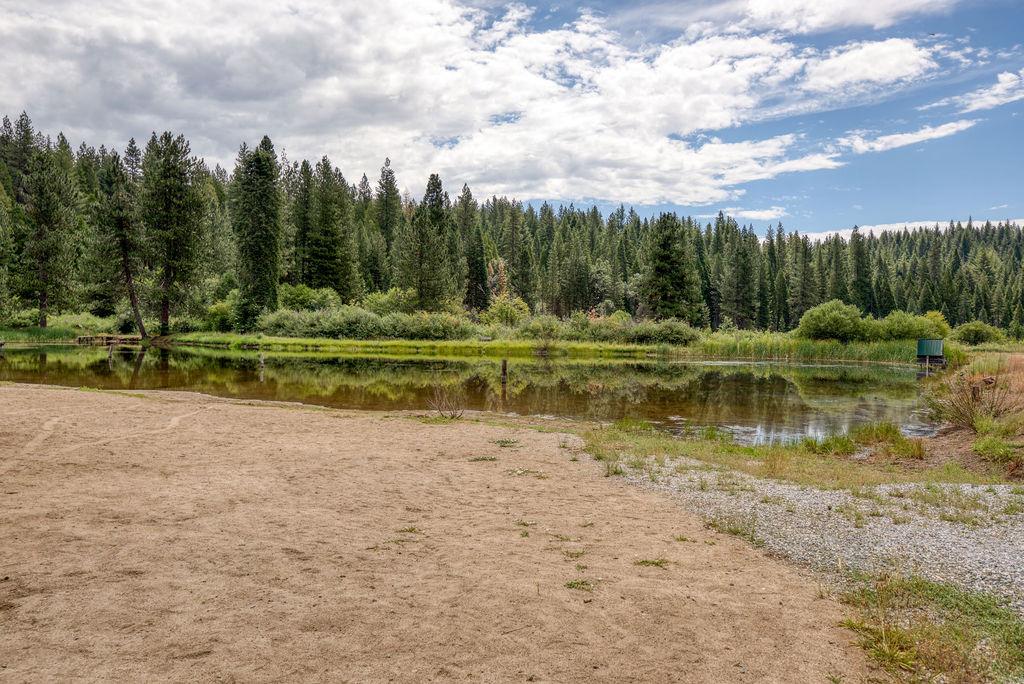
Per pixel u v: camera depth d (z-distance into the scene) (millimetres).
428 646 4672
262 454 11352
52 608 5051
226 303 59281
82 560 6039
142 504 7895
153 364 33156
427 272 66188
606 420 18922
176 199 50906
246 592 5480
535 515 8312
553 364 41312
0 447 10359
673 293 64625
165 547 6457
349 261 74688
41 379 24156
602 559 6715
